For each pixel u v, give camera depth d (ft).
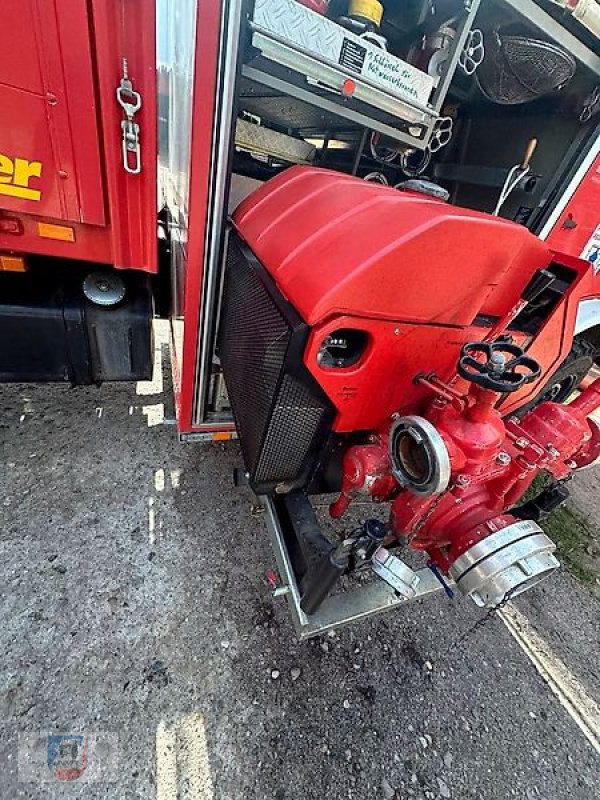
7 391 7.86
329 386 3.76
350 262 3.43
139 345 6.44
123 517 6.18
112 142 4.46
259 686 4.77
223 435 6.54
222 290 5.39
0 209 4.60
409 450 3.65
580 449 4.99
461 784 4.44
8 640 4.64
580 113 6.08
